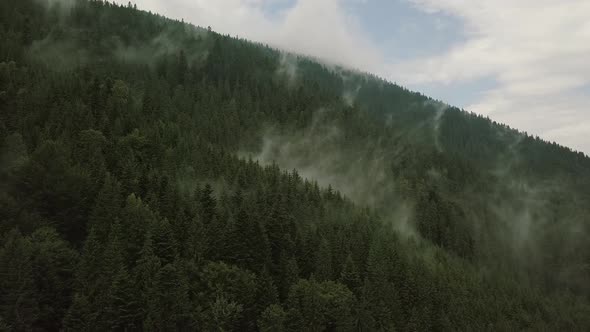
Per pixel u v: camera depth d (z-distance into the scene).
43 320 57.66
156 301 60.25
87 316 55.56
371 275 90.94
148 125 125.38
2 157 79.88
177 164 110.56
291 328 66.56
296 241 89.94
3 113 101.94
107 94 133.88
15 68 124.00
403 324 83.12
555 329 130.62
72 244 75.25
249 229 80.56
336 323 71.81
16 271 54.75
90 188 81.81
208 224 82.81
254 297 70.00
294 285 73.69
